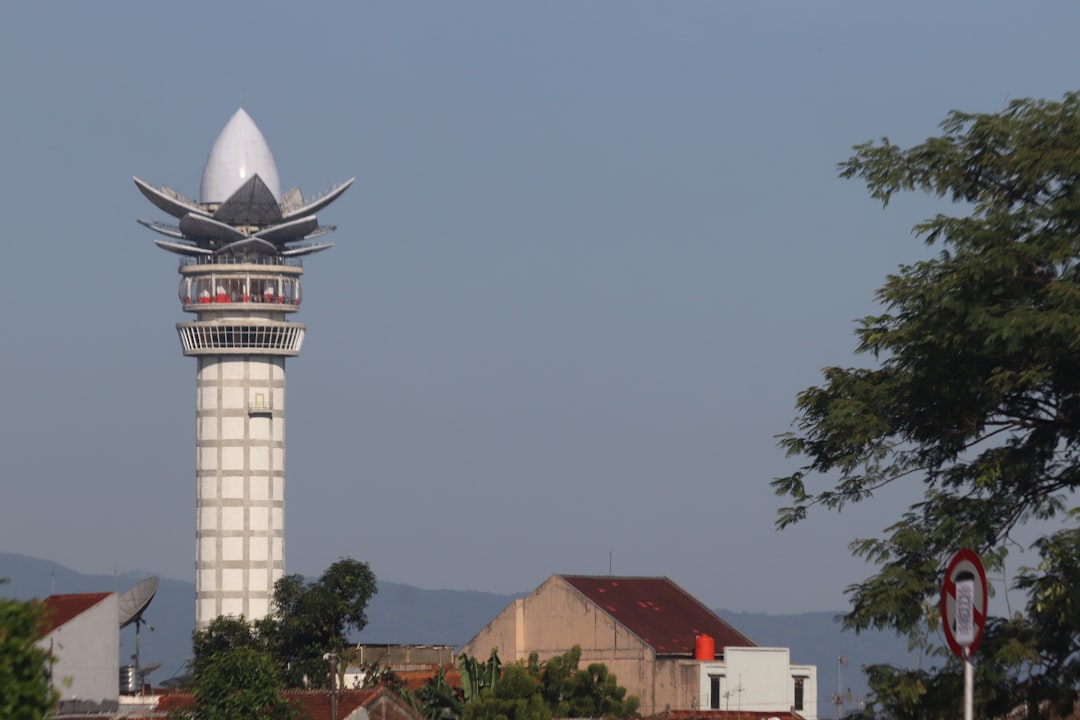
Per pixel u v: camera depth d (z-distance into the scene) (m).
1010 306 82.44
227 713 177.50
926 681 83.12
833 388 89.81
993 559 82.56
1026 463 83.75
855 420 86.44
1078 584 79.62
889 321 88.06
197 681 186.25
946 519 83.44
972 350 83.19
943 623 64.81
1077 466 85.38
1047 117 85.62
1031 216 82.50
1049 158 82.75
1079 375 83.00
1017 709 85.94
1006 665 80.31
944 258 86.12
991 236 82.81
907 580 82.56
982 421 86.44
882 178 87.88
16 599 69.06
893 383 87.12
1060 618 79.69
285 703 184.75
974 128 86.88
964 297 82.81
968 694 62.94
